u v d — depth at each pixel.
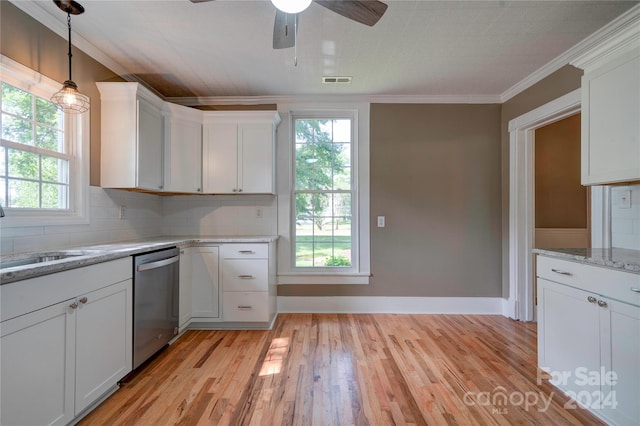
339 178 3.49
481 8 1.91
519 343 2.53
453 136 3.37
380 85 3.08
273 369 2.09
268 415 1.61
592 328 1.60
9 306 1.16
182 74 2.82
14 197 1.82
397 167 3.38
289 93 3.28
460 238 3.37
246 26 2.11
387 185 3.38
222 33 2.19
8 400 1.16
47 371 1.33
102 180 2.44
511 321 3.09
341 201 3.49
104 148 2.45
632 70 1.57
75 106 1.91
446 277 3.37
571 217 3.50
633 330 1.39
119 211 2.64
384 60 2.58
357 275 3.36
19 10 1.80
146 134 2.59
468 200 3.37
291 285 3.38
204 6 1.90
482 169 3.37
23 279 1.22
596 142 1.79
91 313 1.59
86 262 1.53
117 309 1.80
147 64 2.63
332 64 2.64
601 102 1.75
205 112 3.09
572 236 3.48
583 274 1.66
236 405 1.70
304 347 2.45
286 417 1.60
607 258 1.59
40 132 1.99
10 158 1.80
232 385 1.89
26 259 1.68
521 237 3.10
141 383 1.91
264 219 3.39
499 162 3.37
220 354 2.32
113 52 2.43
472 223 3.37
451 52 2.44
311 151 3.50
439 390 1.85
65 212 2.12
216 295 2.83
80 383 1.51
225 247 2.83
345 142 3.50
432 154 3.38
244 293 2.82
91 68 2.35
